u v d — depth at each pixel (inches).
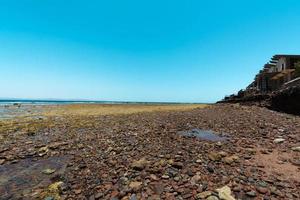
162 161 422.0
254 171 375.6
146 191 318.3
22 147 612.1
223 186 319.6
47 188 355.9
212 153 457.4
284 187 319.3
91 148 566.9
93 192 331.6
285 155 458.6
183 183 336.2
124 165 420.5
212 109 1546.5
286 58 2383.1
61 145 614.9
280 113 1268.5
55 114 1732.3
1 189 359.9
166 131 727.7
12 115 1684.3
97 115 1534.2
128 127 849.5
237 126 778.8
